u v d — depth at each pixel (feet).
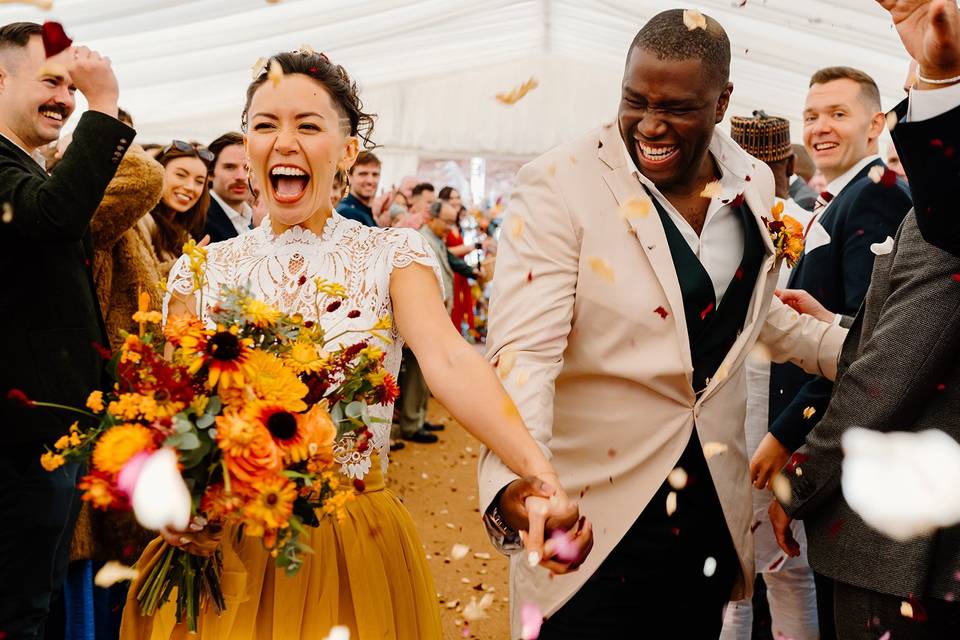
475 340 30.25
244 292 5.12
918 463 6.01
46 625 9.17
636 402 6.49
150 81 23.06
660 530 6.46
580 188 6.52
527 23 33.32
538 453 5.18
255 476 4.48
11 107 8.25
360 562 5.49
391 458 21.90
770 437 7.86
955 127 5.32
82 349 7.95
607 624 6.51
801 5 14.79
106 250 9.70
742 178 6.77
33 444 7.53
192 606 5.06
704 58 6.13
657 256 6.40
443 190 29.14
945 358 6.07
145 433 4.42
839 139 10.21
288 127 5.72
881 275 6.76
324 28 23.98
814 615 9.35
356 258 5.88
